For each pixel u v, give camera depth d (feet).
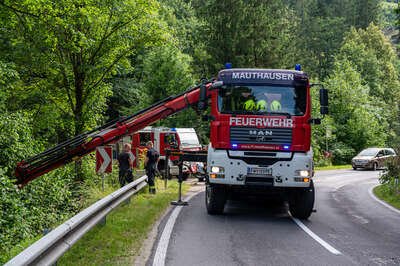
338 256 26.91
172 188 64.69
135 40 79.77
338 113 190.19
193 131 97.19
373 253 27.96
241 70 40.40
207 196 42.42
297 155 38.91
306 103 39.60
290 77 39.91
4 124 50.72
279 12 138.31
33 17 63.87
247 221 39.01
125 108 145.69
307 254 27.32
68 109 81.71
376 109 210.79
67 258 23.98
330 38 292.40
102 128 57.16
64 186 58.23
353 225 39.06
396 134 199.11
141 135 98.02
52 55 72.69
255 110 39.27
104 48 77.10
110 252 26.07
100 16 73.10
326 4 328.08
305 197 39.99
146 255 26.40
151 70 132.26
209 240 30.78
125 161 56.24
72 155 56.13
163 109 55.16
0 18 63.77
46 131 82.48
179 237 31.60
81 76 77.10
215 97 39.99
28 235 42.75
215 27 126.11
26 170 53.98
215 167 38.96
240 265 24.47
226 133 39.09
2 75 57.16
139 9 76.43
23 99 77.15
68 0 64.18
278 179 38.58
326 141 161.48
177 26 184.24
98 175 66.18
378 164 130.31
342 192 70.33
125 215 37.73
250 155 38.83
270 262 25.22
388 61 281.54
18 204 45.62
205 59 127.03
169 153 61.11
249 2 129.39
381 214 47.06
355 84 195.31
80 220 24.75
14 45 69.97
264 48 126.52
